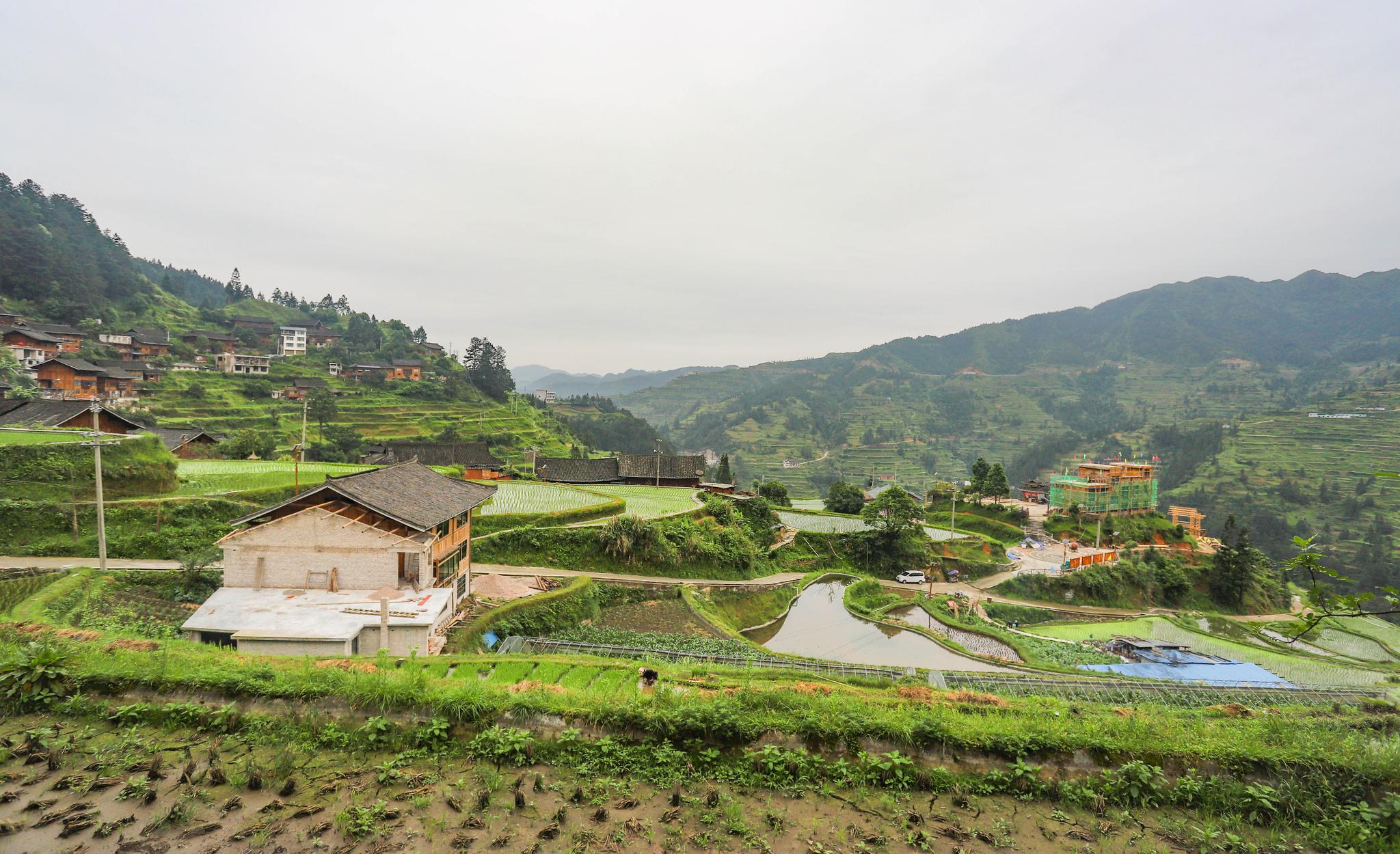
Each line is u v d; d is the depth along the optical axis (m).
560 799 10.94
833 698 14.67
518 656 25.09
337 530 28.75
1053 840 10.41
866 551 71.12
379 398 127.81
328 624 24.88
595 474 90.19
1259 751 12.15
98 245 163.62
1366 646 61.25
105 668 14.05
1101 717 15.15
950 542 78.12
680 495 71.12
